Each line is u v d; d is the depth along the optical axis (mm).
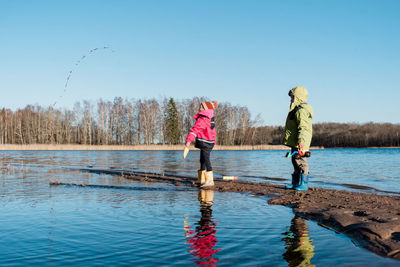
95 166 13203
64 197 5445
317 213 4055
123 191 6191
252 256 2566
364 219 3668
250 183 7355
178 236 3111
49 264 2400
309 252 2676
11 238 3072
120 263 2412
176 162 16328
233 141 69125
